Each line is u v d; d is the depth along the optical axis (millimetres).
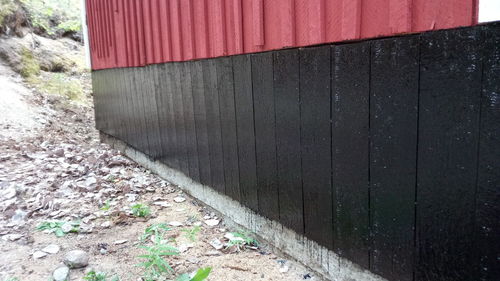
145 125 4871
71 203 3664
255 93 2588
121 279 2371
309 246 2352
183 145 3873
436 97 1471
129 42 4938
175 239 2926
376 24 1698
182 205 3730
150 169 4953
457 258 1476
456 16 1368
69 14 12312
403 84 1591
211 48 3074
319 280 2303
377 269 1855
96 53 6605
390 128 1677
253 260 2598
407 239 1674
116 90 5805
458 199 1440
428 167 1538
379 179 1767
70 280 2361
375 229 1831
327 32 1956
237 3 2615
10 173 4391
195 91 3443
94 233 3049
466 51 1348
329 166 2051
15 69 8383
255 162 2709
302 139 2219
